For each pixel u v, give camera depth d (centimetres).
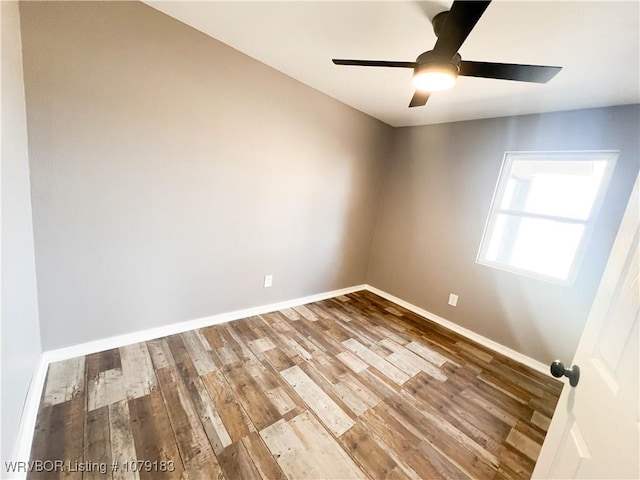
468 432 157
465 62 130
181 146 188
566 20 126
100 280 174
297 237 281
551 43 144
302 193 271
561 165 243
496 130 258
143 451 122
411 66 137
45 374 156
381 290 366
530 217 243
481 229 270
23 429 116
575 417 77
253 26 166
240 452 127
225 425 141
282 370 190
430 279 312
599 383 68
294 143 251
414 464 133
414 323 294
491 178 262
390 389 185
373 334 259
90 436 125
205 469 118
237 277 244
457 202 287
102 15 146
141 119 169
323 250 312
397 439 146
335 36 167
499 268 258
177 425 137
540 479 89
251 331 236
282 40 178
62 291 161
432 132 305
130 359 180
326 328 259
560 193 243
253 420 146
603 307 76
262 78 215
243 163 222
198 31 178
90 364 170
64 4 136
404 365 215
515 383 209
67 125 146
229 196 221
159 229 191
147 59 164
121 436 127
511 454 145
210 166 205
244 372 183
